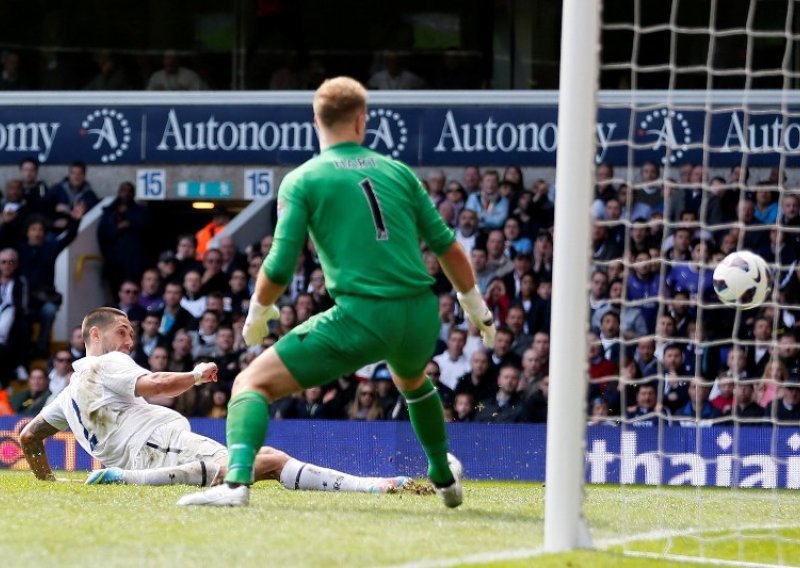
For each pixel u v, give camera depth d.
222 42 39.34
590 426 26.45
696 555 12.87
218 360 32.31
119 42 39.72
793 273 31.38
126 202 36.41
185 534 11.45
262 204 36.81
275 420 27.28
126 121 37.25
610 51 37.53
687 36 37.34
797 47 36.75
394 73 38.47
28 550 10.49
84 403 18.20
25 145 37.34
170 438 17.95
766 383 29.23
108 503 14.16
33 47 39.91
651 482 25.80
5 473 24.36
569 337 11.97
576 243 12.01
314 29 38.94
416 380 14.14
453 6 38.19
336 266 13.19
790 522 16.25
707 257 31.58
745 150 22.19
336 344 13.13
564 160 12.07
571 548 11.87
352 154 13.46
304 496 15.95
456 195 33.84
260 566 9.80
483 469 27.08
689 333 29.94
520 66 37.97
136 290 34.34
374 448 26.80
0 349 35.00
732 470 25.61
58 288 35.78
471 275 14.12
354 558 10.31
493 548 11.45
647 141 34.34
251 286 33.72
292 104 36.84
